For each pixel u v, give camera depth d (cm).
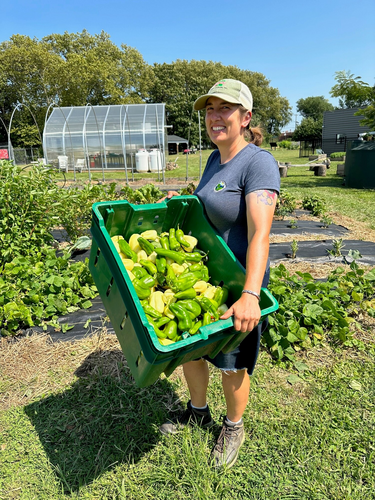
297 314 353
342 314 377
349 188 1486
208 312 183
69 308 386
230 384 211
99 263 198
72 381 290
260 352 331
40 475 214
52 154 2212
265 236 172
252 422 251
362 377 301
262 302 186
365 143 1472
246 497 202
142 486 207
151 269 199
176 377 295
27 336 340
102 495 204
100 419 254
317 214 923
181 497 201
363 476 213
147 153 2275
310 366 317
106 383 288
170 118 6103
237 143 198
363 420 254
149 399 270
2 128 5309
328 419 255
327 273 513
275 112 8456
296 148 6128
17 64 4331
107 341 339
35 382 288
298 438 238
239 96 185
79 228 585
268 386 290
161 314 183
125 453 228
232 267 203
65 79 4128
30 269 391
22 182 452
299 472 216
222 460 217
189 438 232
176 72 6175
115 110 2325
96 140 2227
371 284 418
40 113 4569
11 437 239
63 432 244
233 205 193
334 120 4325
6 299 355
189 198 223
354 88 1505
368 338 358
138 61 5816
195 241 221
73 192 574
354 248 635
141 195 679
